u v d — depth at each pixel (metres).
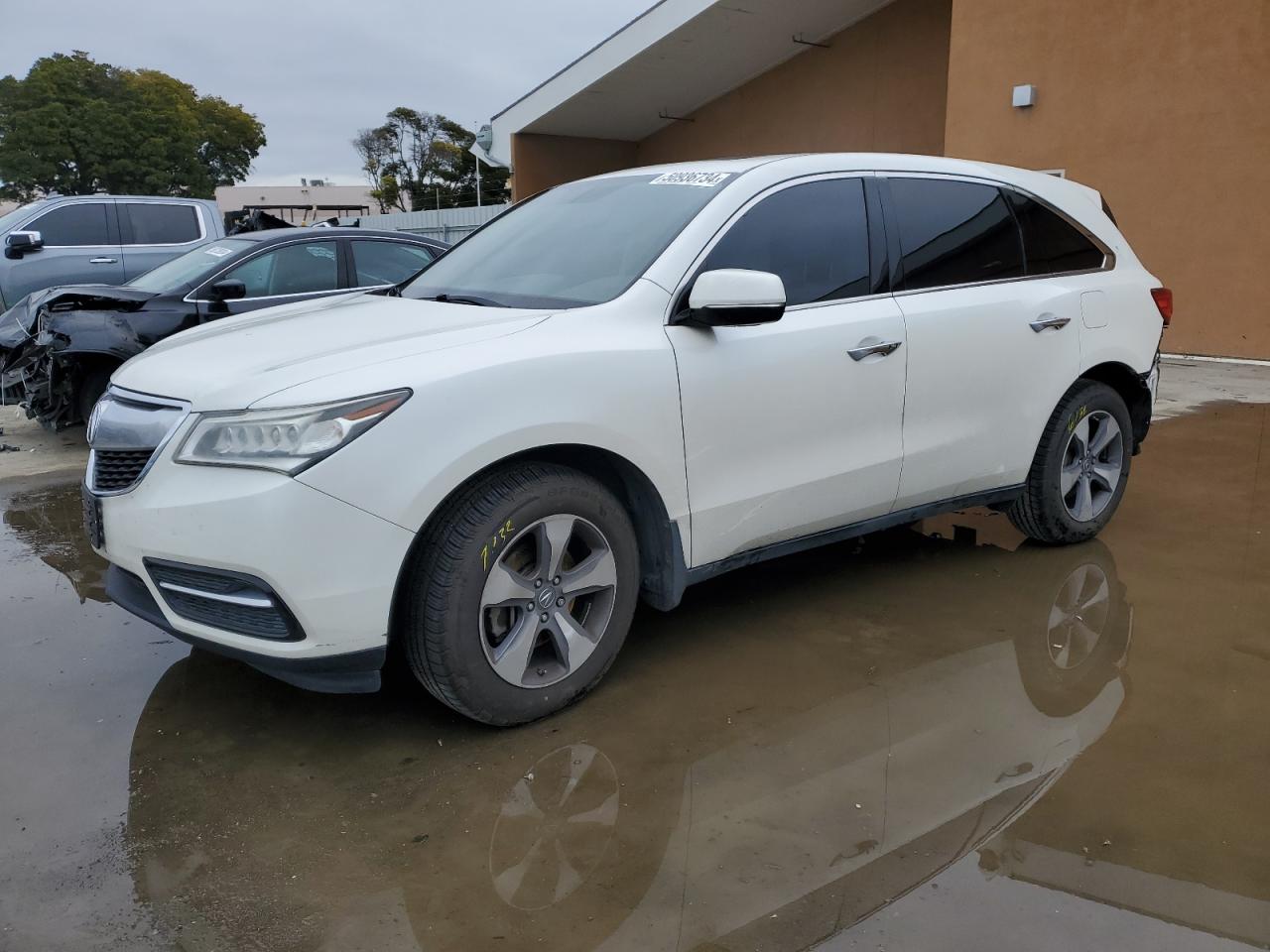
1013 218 4.05
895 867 2.23
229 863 2.28
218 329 3.38
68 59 60.56
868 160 3.67
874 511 3.63
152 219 10.44
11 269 9.67
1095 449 4.35
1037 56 10.69
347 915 2.10
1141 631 3.54
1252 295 9.47
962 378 3.72
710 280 2.92
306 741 2.84
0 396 6.98
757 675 3.20
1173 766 2.65
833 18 14.19
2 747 2.81
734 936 2.01
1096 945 1.98
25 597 4.00
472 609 2.65
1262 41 9.02
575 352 2.79
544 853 2.30
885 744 2.77
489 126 18.92
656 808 2.47
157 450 2.63
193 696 3.12
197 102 69.31
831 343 3.33
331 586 2.46
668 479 2.99
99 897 2.16
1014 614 3.70
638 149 19.52
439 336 2.81
